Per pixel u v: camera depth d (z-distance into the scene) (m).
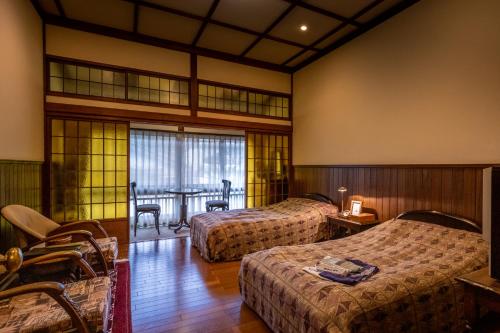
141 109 4.11
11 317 1.42
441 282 1.79
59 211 3.72
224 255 3.41
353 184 3.96
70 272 2.11
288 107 5.40
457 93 2.71
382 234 2.76
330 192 4.40
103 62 3.85
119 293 2.49
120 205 4.07
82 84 3.81
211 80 4.62
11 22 2.59
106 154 3.98
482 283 1.36
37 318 1.41
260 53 4.68
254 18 3.62
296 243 3.82
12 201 2.58
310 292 1.68
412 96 3.14
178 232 4.98
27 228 2.21
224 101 4.80
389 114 3.42
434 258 2.13
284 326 1.80
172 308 2.29
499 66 2.40
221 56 4.67
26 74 2.98
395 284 1.70
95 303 1.54
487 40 2.48
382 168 3.49
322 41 4.23
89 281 1.81
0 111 2.33
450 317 1.77
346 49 4.11
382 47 3.52
